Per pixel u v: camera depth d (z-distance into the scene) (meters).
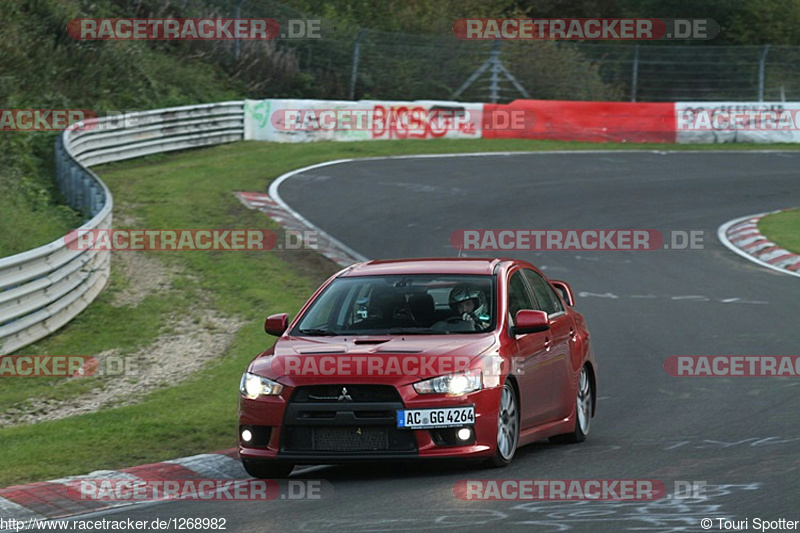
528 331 30.20
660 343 50.78
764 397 39.62
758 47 146.62
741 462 28.86
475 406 27.70
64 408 42.53
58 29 117.25
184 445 33.72
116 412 38.88
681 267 69.38
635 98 150.00
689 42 184.62
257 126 115.56
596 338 52.47
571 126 126.62
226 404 40.12
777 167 110.00
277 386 28.02
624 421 37.06
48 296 52.12
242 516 24.73
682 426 35.41
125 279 63.28
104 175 92.19
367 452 27.39
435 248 72.44
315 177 95.38
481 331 30.00
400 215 82.06
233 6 140.25
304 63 143.12
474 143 119.94
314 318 31.50
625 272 67.94
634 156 114.94
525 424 30.47
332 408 27.44
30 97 103.44
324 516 24.05
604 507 23.94
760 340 50.59
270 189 89.25
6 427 39.34
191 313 57.75
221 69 135.12
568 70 148.00
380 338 29.48
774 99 145.25
